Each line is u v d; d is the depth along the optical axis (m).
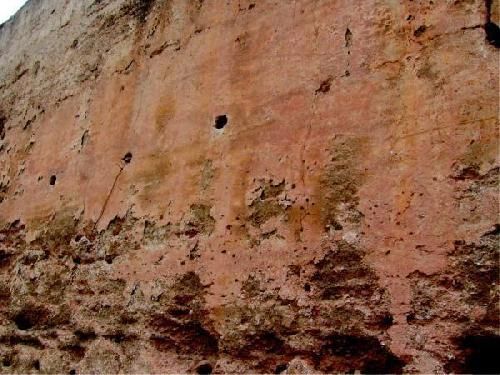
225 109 2.38
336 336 1.78
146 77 2.83
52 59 3.69
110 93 3.02
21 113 3.78
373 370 1.69
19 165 3.55
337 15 2.14
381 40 1.98
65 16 3.75
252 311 2.00
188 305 2.19
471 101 1.73
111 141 2.87
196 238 2.26
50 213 3.08
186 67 2.64
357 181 1.88
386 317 1.71
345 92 2.01
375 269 1.76
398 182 1.79
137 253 2.46
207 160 2.36
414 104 1.84
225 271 2.12
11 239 3.30
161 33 2.86
